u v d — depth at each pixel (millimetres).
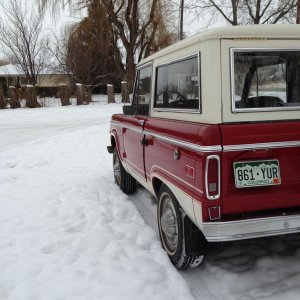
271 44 3105
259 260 3824
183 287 3373
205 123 3070
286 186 3051
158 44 25906
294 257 3877
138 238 4406
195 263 3637
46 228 4777
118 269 3688
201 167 2918
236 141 2887
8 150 10648
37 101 25094
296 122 3033
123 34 25812
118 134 6043
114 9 26250
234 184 2943
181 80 3592
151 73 4422
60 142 11578
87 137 12305
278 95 3152
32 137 12938
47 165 8586
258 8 10664
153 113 4344
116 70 33625
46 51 34500
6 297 3324
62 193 6301
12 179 7340
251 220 2979
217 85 3008
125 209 5445
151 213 5359
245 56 3066
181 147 3299
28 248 4207
